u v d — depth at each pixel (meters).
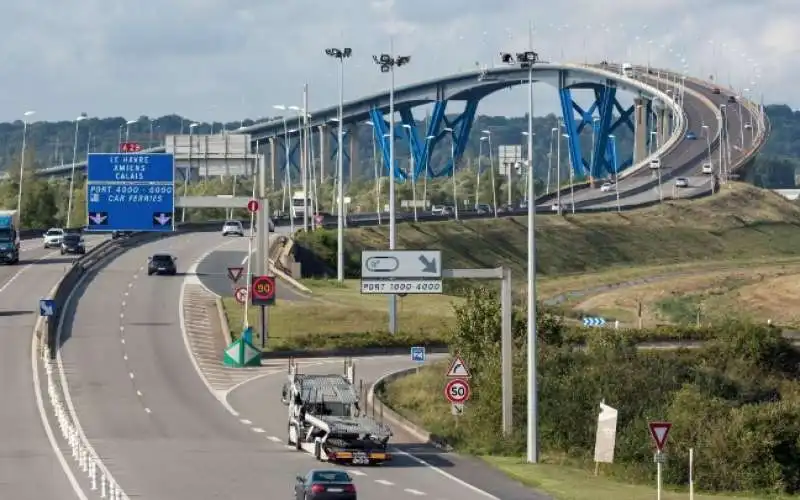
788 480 153.62
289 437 160.75
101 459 146.38
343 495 109.44
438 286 173.38
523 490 128.12
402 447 161.75
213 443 161.25
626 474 149.25
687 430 164.62
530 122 158.62
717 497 132.00
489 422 177.00
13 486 126.44
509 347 168.38
